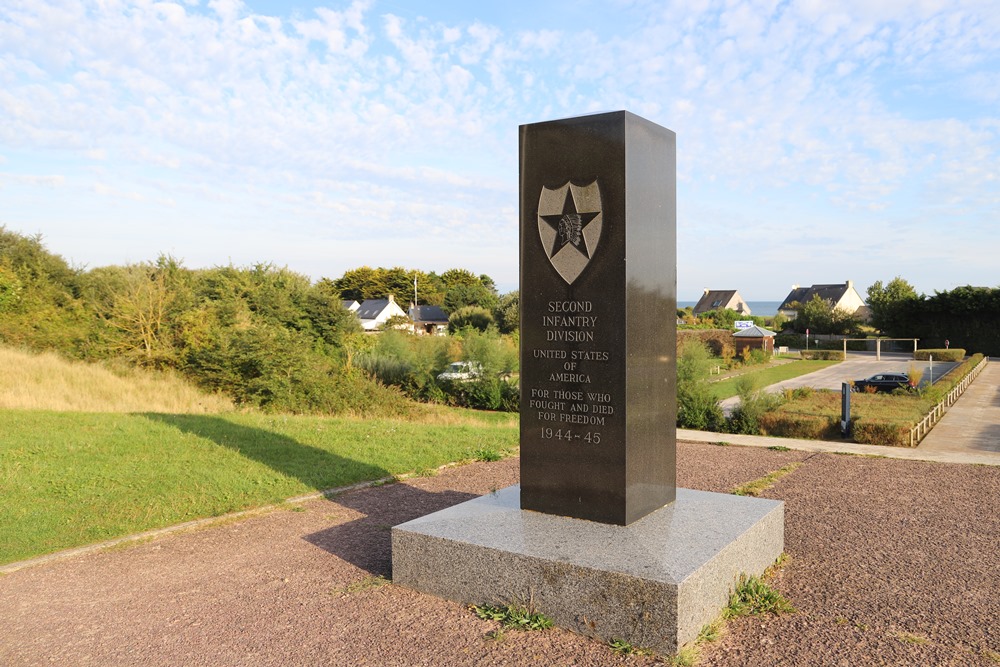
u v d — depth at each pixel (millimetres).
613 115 5211
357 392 19031
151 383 18109
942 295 59938
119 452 9875
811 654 4023
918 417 16609
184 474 8773
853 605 4754
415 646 4211
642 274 5402
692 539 4832
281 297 28625
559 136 5461
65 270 31234
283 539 6516
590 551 4594
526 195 5641
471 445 11617
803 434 16484
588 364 5352
